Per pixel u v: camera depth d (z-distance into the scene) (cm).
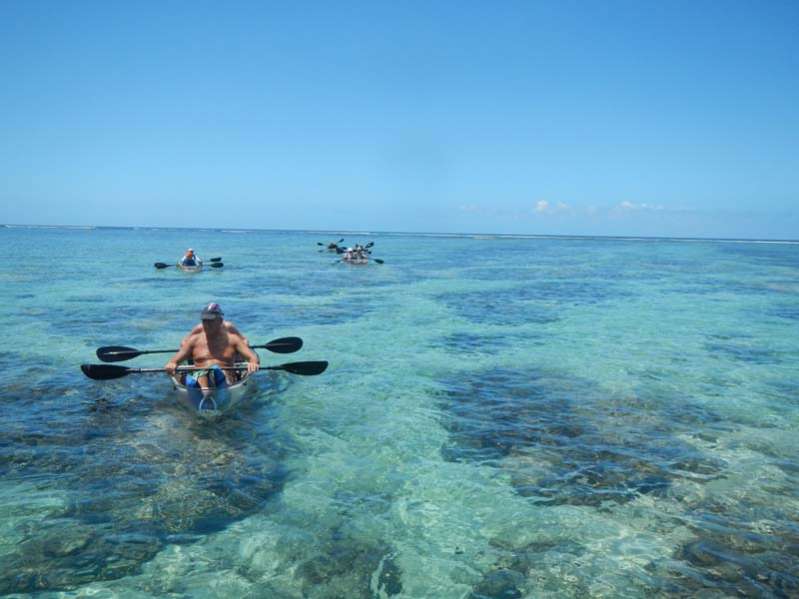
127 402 816
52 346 1163
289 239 10238
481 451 667
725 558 454
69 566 430
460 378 983
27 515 500
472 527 501
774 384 965
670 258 5094
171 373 828
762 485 585
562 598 405
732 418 792
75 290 2070
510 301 1975
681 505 541
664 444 694
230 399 789
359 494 559
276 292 2109
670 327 1509
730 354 1189
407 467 622
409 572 434
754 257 5512
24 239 7488
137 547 457
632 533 491
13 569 425
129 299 1862
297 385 926
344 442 689
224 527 491
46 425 718
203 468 605
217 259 3009
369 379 970
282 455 646
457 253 5500
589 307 1861
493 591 412
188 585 412
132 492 546
